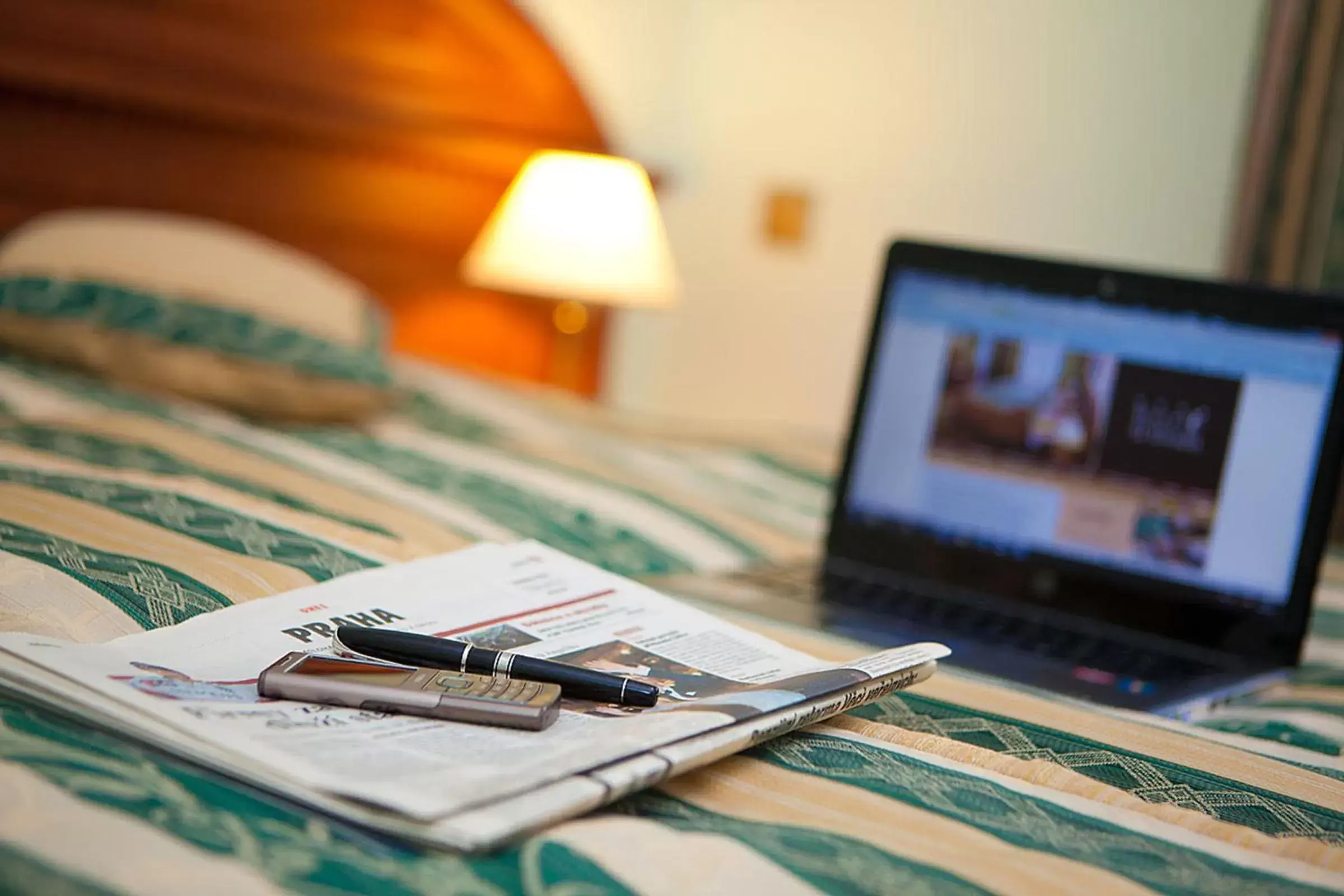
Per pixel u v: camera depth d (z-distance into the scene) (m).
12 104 2.08
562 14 2.87
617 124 3.09
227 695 0.57
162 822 0.46
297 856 0.45
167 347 1.61
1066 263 1.16
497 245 2.72
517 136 2.86
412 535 0.98
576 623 0.73
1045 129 2.99
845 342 3.18
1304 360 1.05
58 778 0.48
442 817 0.46
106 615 0.67
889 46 3.13
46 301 1.63
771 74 3.24
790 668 0.70
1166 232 2.88
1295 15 2.66
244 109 2.34
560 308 3.09
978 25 3.04
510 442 1.59
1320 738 0.78
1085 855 0.56
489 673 0.62
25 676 0.54
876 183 3.15
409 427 1.66
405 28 2.58
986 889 0.50
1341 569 1.42
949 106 3.08
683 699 0.63
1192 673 0.95
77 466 1.02
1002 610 1.09
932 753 0.67
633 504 1.27
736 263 3.31
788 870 0.50
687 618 0.76
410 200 2.71
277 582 0.77
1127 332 1.12
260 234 2.45
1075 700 0.83
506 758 0.51
